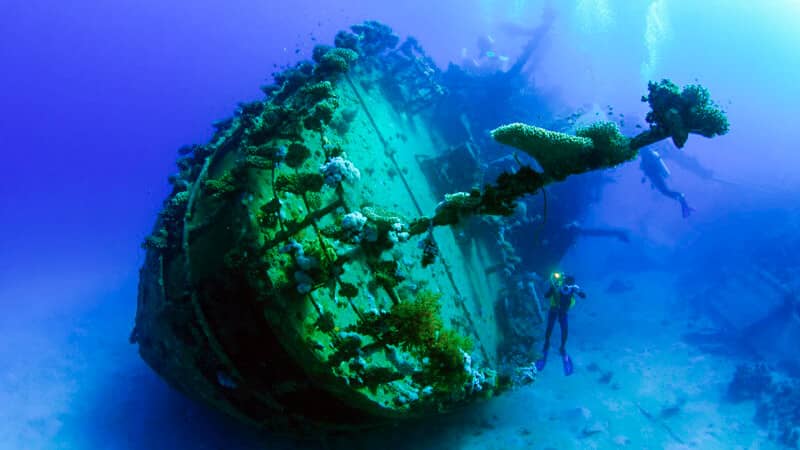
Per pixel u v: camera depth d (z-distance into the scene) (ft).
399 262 24.07
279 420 23.20
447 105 45.21
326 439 25.98
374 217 14.76
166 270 21.21
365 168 25.63
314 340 17.03
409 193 29.35
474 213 13.57
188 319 20.08
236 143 23.77
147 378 38.91
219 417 30.83
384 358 19.83
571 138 10.93
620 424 34.63
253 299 18.34
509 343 34.45
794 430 33.09
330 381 17.94
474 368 22.24
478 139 48.67
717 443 33.09
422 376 17.13
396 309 14.60
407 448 28.63
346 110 25.94
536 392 37.81
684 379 40.65
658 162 53.21
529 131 11.02
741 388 38.58
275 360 19.76
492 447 30.12
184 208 21.61
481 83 50.44
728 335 46.78
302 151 16.52
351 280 19.76
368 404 19.07
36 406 35.63
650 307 54.54
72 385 39.01
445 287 27.91
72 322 57.41
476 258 34.71
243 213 17.20
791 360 41.96
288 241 16.75
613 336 48.42
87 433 32.09
